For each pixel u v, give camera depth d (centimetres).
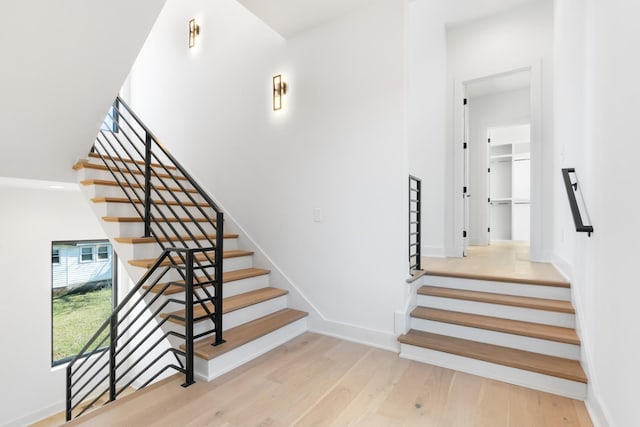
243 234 361
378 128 274
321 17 294
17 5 181
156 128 464
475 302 262
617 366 138
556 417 172
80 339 461
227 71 383
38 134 264
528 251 488
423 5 403
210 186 399
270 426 166
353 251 286
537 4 393
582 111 218
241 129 368
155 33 470
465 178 452
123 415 174
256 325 271
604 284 158
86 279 470
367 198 279
